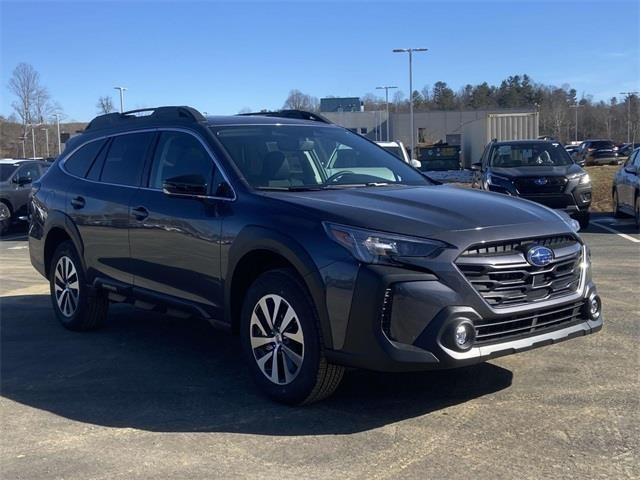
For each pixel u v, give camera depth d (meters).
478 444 3.99
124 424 4.49
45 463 3.94
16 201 17.56
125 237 5.93
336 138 6.09
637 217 14.22
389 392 4.88
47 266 7.20
